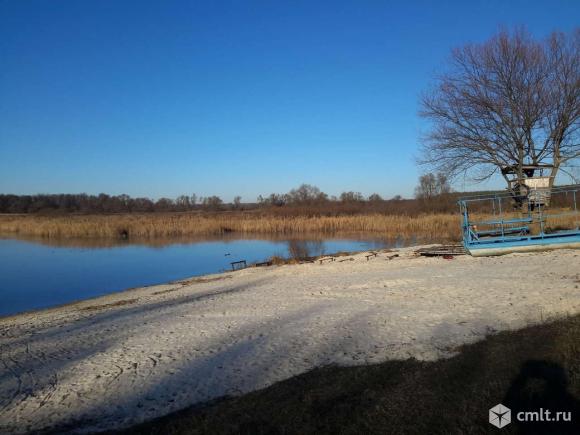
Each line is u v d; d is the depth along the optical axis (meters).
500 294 11.42
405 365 6.86
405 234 39.31
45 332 13.01
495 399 5.26
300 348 8.48
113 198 113.19
